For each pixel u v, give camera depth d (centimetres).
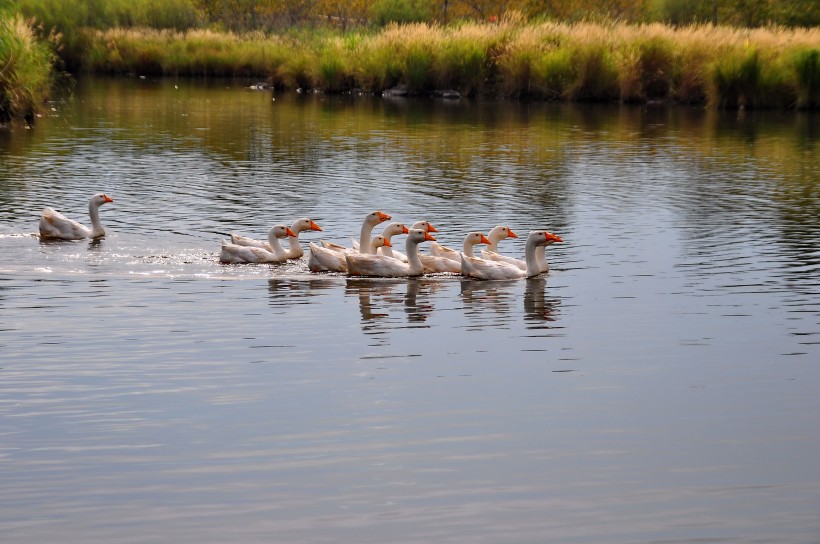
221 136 3588
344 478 927
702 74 4884
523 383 1166
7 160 2884
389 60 5497
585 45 5066
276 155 3141
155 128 3781
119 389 1131
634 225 2138
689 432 1038
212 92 5500
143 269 1686
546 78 5097
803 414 1087
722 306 1505
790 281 1661
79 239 1898
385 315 1440
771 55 4784
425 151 3281
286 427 1033
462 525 848
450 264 1728
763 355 1277
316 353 1261
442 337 1336
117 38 6844
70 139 3378
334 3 9131
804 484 927
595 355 1270
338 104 4912
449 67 5316
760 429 1047
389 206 2317
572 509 878
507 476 934
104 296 1511
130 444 991
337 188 2552
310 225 1802
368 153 3222
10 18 3722
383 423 1046
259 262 1745
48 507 870
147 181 2597
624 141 3588
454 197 2453
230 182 2614
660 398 1127
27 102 3769
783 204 2397
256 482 917
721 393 1145
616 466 959
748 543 827
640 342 1327
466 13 7744
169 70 6731
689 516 868
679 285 1634
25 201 2267
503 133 3788
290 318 1414
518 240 2005
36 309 1434
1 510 864
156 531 834
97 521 848
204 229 2017
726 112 4594
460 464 957
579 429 1040
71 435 1009
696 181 2731
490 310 1477
